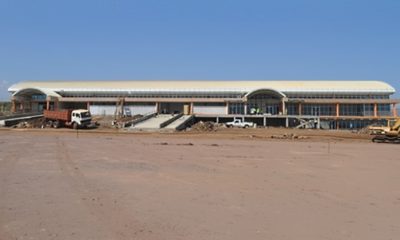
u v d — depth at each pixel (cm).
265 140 4100
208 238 784
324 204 1102
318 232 834
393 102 8650
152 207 1039
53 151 2519
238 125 7494
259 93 8712
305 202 1123
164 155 2373
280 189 1316
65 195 1166
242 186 1363
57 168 1744
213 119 8450
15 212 963
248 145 3325
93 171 1667
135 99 9012
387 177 1619
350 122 8525
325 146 3353
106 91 9369
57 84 9906
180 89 9238
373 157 2448
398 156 2523
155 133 5144
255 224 889
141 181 1438
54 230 820
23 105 9369
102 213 965
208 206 1059
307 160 2230
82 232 807
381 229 861
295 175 1642
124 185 1349
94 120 7850
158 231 825
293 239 785
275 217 953
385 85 9238
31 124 6675
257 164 2003
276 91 8538
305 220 929
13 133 4888
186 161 2086
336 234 821
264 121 8238
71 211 979
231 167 1870
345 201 1145
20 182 1378
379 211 1027
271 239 784
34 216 928
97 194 1189
